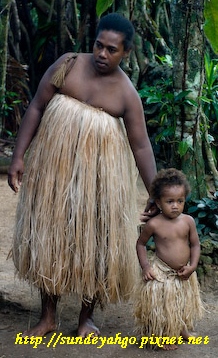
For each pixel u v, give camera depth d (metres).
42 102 3.44
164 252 3.33
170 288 3.28
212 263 4.31
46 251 3.31
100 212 3.32
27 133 3.43
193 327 3.60
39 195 3.34
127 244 3.42
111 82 3.38
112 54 3.28
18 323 3.73
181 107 4.61
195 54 4.53
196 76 4.57
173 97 4.64
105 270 3.36
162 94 6.15
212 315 3.85
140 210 6.41
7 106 10.14
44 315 3.56
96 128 3.31
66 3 11.34
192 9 4.46
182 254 3.32
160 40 9.70
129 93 3.40
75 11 10.97
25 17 11.82
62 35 10.88
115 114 3.40
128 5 8.73
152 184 3.35
